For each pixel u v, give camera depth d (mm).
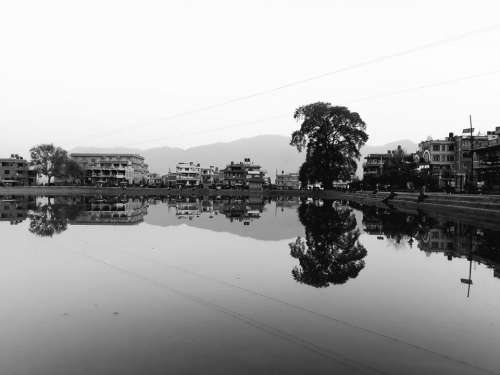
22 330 8055
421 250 17453
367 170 108562
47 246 17594
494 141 61719
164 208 42969
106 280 11891
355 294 10688
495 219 30203
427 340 7656
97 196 76500
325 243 19203
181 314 9008
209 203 55125
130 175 131250
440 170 75750
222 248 17547
